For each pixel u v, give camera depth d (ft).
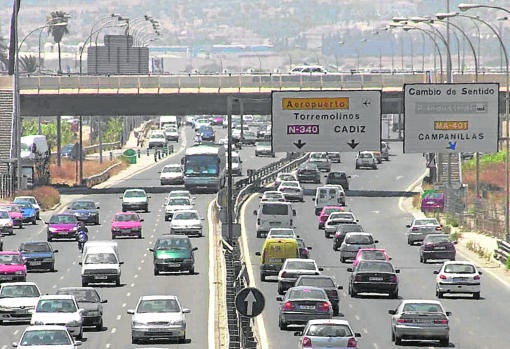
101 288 516.32
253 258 620.49
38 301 388.16
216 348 364.38
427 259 610.24
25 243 575.79
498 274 570.05
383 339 383.04
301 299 395.14
